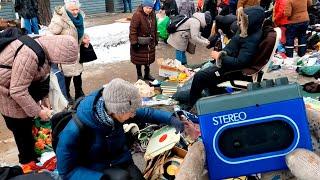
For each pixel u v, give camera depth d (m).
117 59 8.84
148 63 6.80
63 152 2.54
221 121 2.27
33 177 2.60
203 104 2.28
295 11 7.77
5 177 2.63
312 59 7.05
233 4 10.20
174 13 10.83
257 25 4.49
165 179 3.21
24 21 10.82
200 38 6.89
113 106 2.37
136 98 2.43
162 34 9.63
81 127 2.50
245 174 2.32
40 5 12.31
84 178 2.56
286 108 2.26
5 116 3.75
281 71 7.07
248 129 2.28
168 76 6.76
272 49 4.52
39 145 4.13
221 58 4.71
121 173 2.69
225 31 6.22
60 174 2.62
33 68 3.40
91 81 7.38
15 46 3.39
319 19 10.32
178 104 5.55
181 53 7.22
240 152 2.30
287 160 2.23
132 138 3.40
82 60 5.85
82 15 5.66
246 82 4.68
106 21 13.81
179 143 3.35
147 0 6.46
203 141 2.29
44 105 4.00
